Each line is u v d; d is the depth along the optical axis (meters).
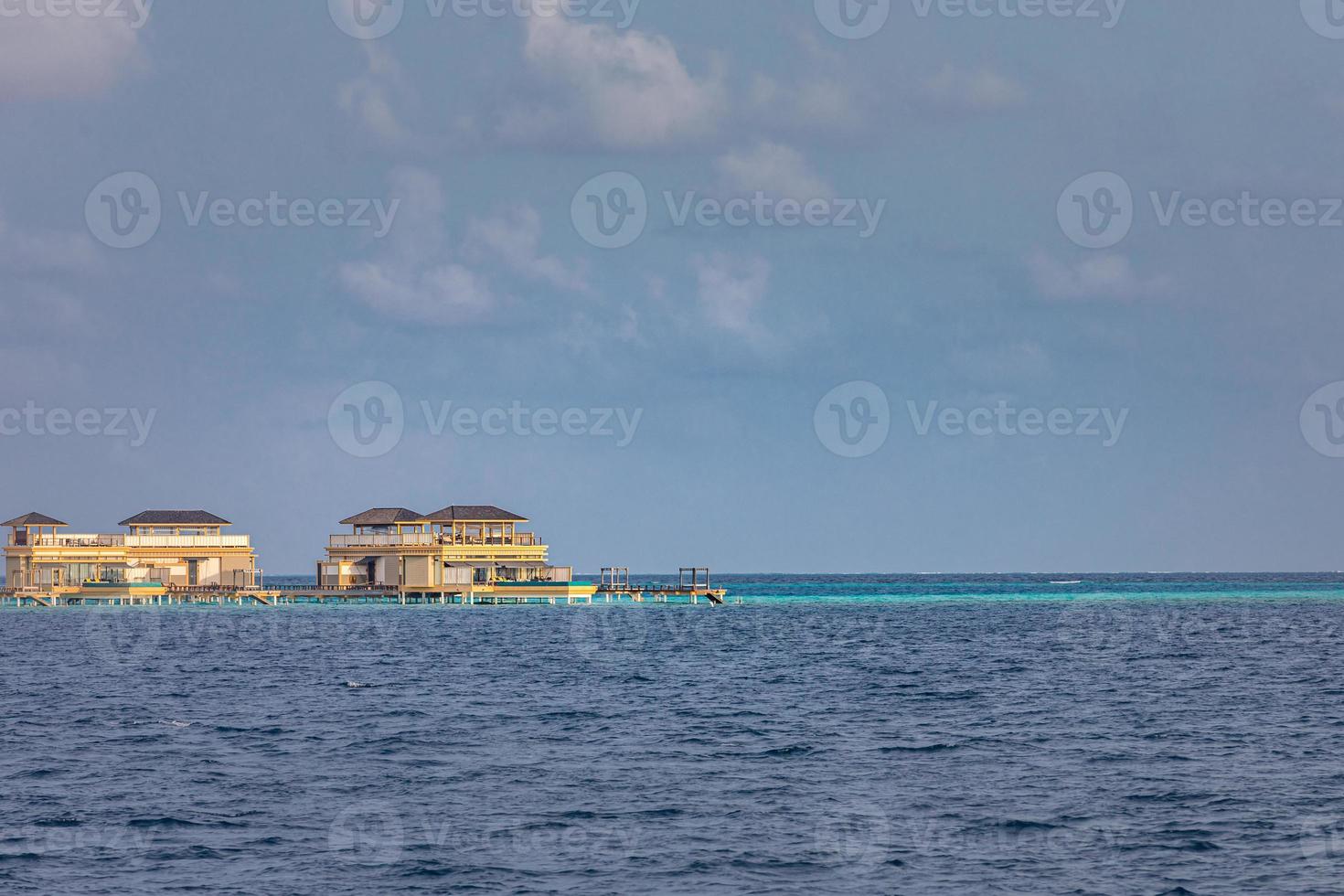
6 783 134.88
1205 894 97.38
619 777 137.25
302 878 102.62
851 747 154.88
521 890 100.00
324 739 162.75
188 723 177.38
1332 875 101.44
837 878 102.31
